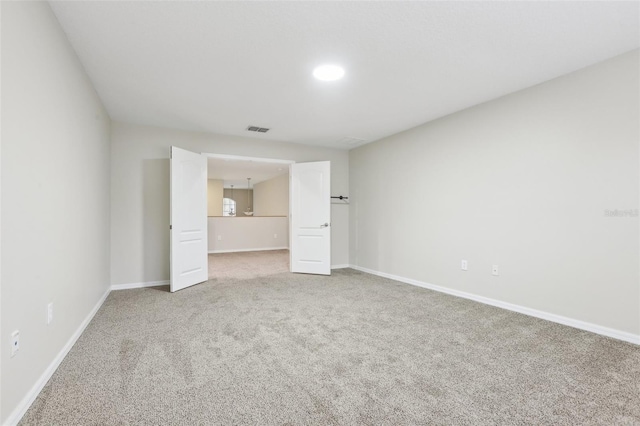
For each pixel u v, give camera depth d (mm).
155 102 3434
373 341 2424
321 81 2928
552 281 2881
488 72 2748
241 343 2375
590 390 1747
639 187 2365
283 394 1705
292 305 3377
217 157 4777
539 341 2422
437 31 2135
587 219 2646
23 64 1500
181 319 2906
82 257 2549
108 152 3848
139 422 1466
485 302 3457
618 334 2467
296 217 5293
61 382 1796
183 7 1872
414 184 4398
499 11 1923
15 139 1422
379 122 4184
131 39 2215
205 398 1662
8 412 1362
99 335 2494
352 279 4754
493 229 3377
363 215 5457
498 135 3322
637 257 2377
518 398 1673
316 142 5293
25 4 1522
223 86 3033
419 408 1585
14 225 1408
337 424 1464
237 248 8391
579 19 2002
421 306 3348
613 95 2492
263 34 2164
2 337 1312
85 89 2672
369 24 2053
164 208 4383
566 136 2781
